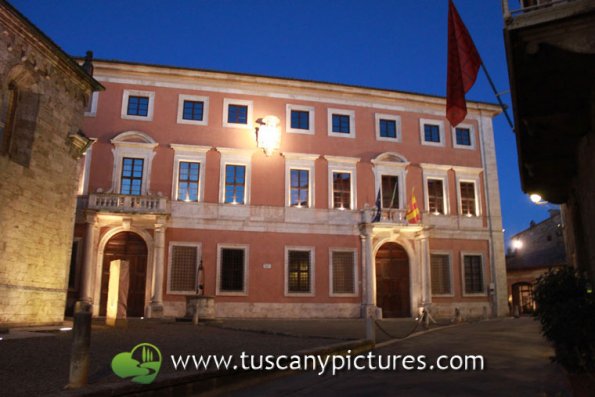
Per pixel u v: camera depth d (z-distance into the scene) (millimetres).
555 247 41469
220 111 29094
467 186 32688
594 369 8469
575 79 7805
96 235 25922
